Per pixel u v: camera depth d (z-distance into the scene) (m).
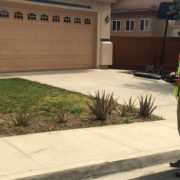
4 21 17.47
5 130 8.28
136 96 13.19
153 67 20.72
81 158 6.75
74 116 9.72
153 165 7.01
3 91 12.64
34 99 11.53
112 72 19.78
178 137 8.33
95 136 8.17
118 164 6.68
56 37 19.34
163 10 21.42
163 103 12.23
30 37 18.38
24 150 7.09
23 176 5.86
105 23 21.28
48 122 9.07
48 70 19.20
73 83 15.46
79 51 20.36
